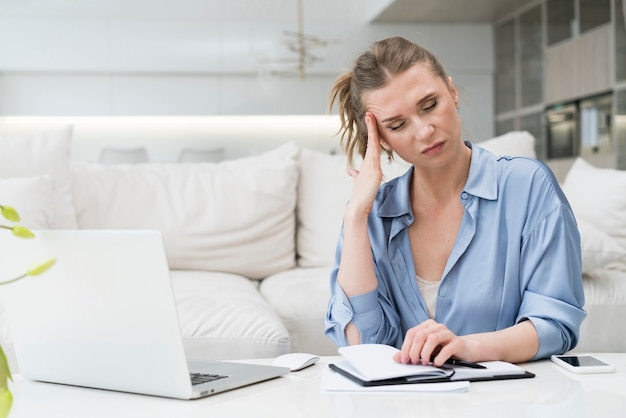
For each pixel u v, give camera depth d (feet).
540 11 23.25
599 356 4.47
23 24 23.38
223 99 24.94
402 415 3.23
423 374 3.77
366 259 4.96
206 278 8.90
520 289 4.89
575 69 21.91
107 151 23.35
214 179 10.18
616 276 8.63
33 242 3.74
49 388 4.01
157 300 3.47
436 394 3.58
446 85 4.81
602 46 20.57
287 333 7.12
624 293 8.24
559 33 22.58
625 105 19.74
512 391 3.60
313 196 10.33
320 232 10.16
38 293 3.84
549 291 4.70
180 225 9.78
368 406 3.39
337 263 5.42
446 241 5.09
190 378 3.90
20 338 4.09
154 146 25.40
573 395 3.50
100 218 9.71
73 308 3.75
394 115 4.62
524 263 4.84
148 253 3.42
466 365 4.01
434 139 4.58
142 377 3.66
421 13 24.26
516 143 10.48
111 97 24.34
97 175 10.00
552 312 4.57
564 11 22.24
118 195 9.86
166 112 24.67
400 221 5.15
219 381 3.81
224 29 24.45
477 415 3.19
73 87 24.16
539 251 4.75
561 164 22.95
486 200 4.91
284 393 3.68
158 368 3.58
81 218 9.68
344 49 24.98
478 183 4.91
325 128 26.03
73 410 3.52
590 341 8.07
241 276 9.91
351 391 3.66
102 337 3.71
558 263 4.72
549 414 3.19
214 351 6.91
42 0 23.54
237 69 24.58
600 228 9.36
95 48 23.79
